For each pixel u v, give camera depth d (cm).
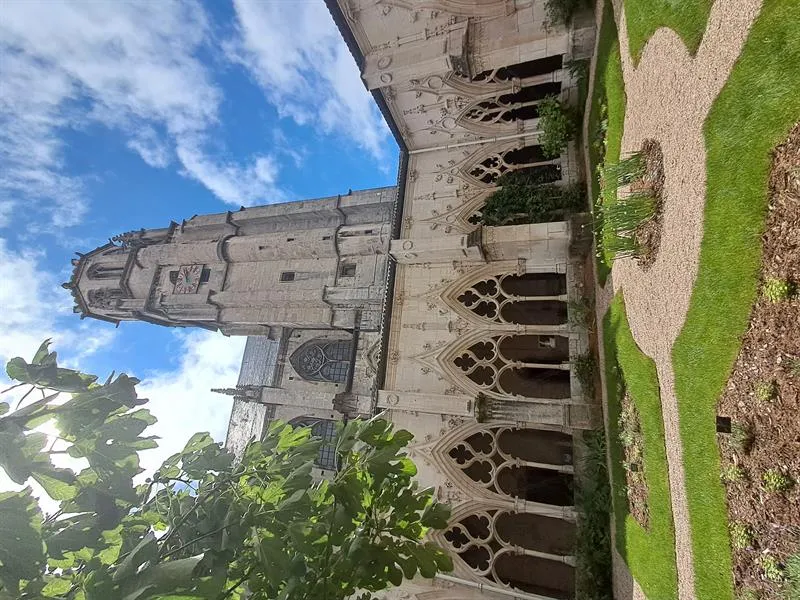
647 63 1298
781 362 711
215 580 734
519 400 2069
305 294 3161
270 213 3681
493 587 1934
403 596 2042
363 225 3173
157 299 3800
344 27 2331
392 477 963
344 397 2906
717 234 891
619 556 1593
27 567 530
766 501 730
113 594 627
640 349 1359
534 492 2339
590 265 2095
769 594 715
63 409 643
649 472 1267
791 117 719
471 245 2248
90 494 716
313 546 870
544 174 2461
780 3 748
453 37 2181
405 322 2425
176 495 959
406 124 2728
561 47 2039
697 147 983
